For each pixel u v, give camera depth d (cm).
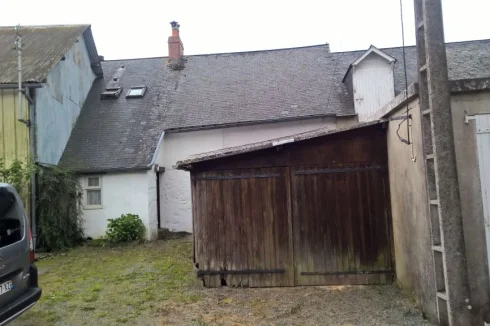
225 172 625
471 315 386
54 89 1147
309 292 575
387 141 597
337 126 1203
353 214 604
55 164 1136
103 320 496
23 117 1015
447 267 388
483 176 409
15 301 429
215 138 1246
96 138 1245
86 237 1139
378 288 575
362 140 609
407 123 480
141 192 1139
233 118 1240
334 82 1366
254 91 1378
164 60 1667
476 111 412
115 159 1156
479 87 404
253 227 616
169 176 1260
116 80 1547
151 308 534
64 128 1217
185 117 1287
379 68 1210
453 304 384
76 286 661
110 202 1145
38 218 1020
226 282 616
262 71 1507
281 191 616
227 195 623
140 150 1179
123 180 1146
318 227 607
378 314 478
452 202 392
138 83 1513
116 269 786
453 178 394
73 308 545
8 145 1019
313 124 1212
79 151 1199
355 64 1207
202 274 618
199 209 627
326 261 603
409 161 489
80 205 1122
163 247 1016
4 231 438
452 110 415
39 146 1039
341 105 1232
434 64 402
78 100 1351
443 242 391
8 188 460
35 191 1016
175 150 1266
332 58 1521
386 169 601
